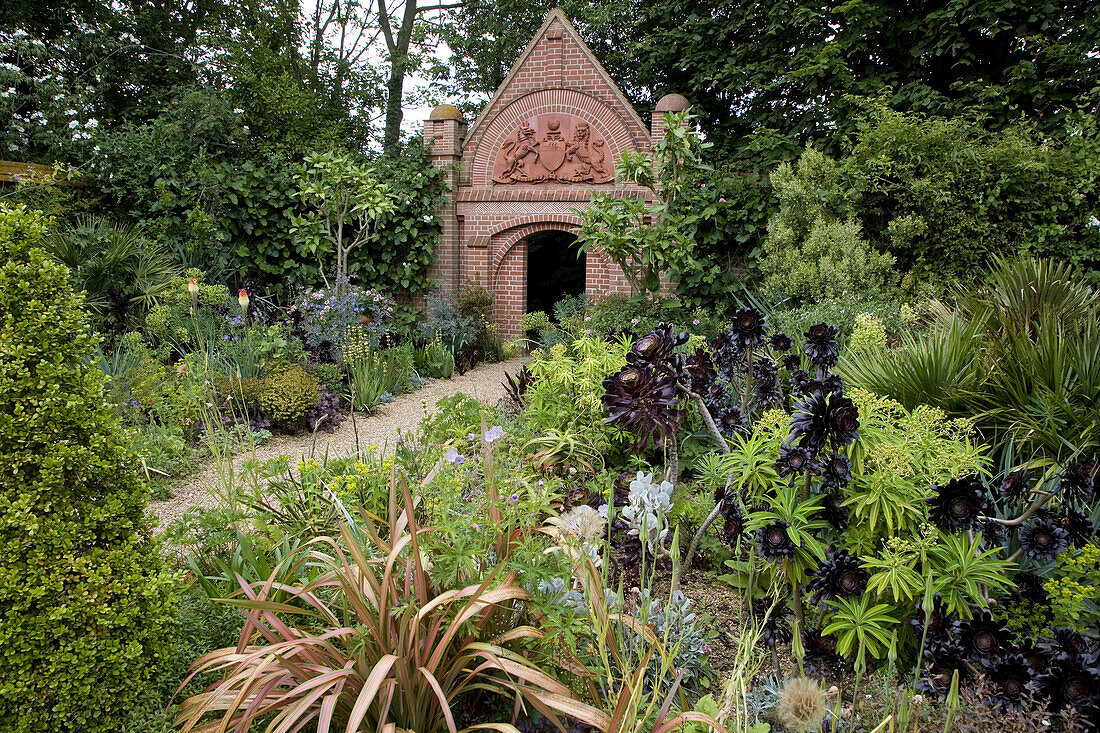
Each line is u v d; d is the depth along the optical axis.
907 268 8.17
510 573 2.11
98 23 14.78
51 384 2.09
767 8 12.62
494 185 11.83
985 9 10.41
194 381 5.93
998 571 2.56
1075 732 2.07
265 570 2.77
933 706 2.29
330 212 10.27
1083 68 10.21
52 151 11.91
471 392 8.80
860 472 2.58
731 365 4.13
